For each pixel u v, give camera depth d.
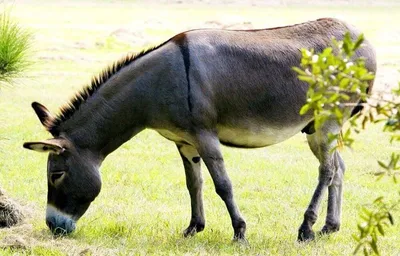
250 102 10.67
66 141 10.69
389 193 14.91
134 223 11.97
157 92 10.51
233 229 11.80
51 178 10.73
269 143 11.09
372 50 11.48
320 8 71.38
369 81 11.20
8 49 16.05
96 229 11.42
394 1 79.44
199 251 10.43
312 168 17.00
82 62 34.53
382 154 18.58
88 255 10.03
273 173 16.39
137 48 39.41
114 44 40.16
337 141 11.02
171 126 10.58
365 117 5.34
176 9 69.06
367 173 16.66
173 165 17.19
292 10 68.75
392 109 5.26
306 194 14.64
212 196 14.40
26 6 68.06
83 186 10.75
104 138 10.84
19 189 14.27
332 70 5.02
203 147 10.48
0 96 25.45
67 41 40.69
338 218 11.66
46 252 10.11
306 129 11.38
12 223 11.59
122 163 17.03
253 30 11.10
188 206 13.55
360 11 67.88
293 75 10.83
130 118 10.76
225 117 10.66
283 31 11.18
